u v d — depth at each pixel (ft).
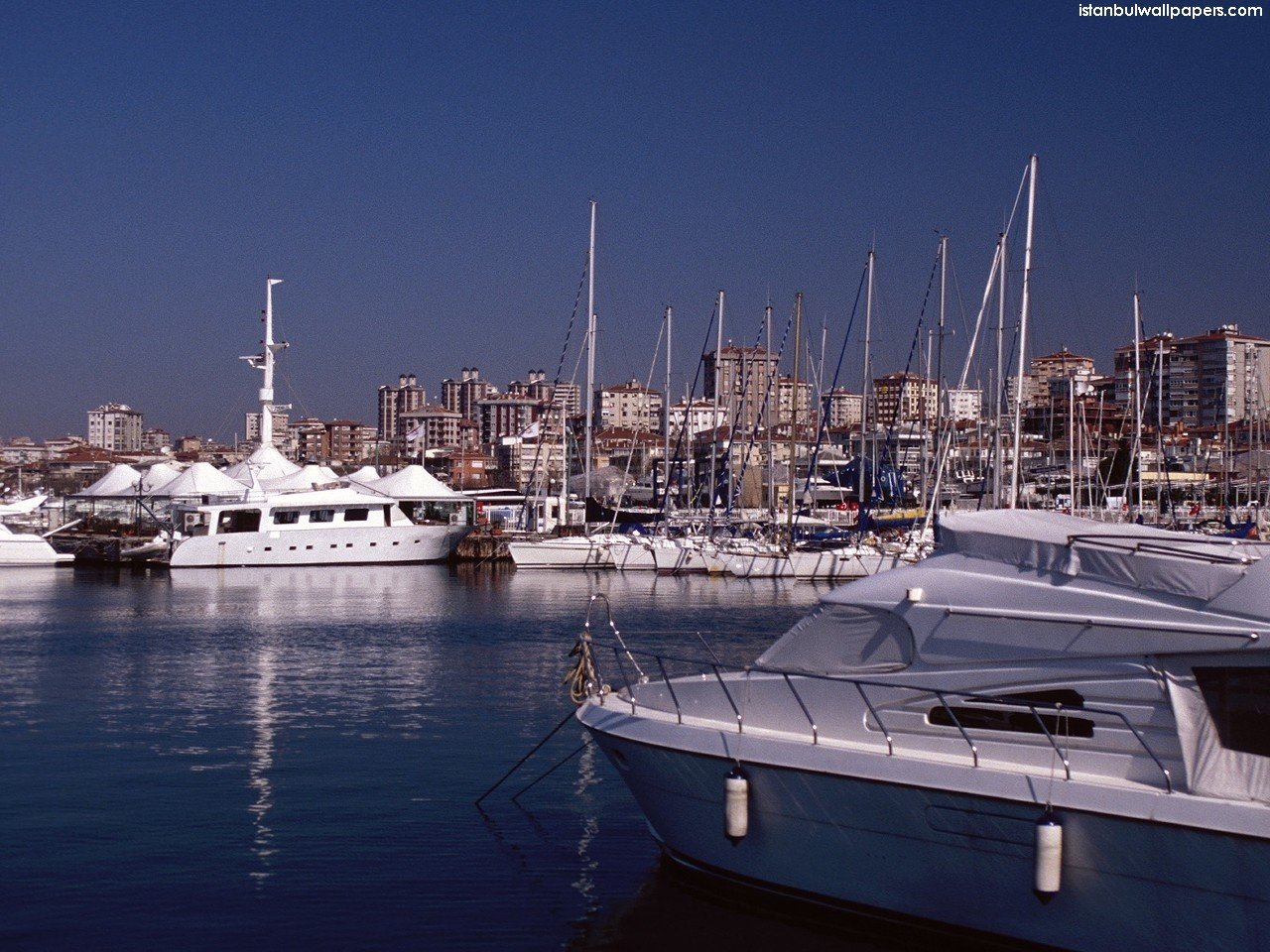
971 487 308.60
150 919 51.83
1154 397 632.79
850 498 355.56
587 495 271.90
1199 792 39.63
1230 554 42.83
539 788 72.33
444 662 124.57
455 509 299.99
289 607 184.75
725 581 230.48
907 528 258.78
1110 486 297.94
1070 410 285.43
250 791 71.97
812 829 46.93
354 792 71.56
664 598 197.26
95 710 98.48
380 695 104.68
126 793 71.56
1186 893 38.58
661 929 49.90
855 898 46.44
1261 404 353.10
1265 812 37.37
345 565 267.18
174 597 202.28
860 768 44.86
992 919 42.98
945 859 43.62
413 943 49.39
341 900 53.83
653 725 52.19
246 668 121.19
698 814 51.16
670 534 266.98
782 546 235.40
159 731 89.81
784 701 49.39
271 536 262.47
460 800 69.77
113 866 58.49
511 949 48.70
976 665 44.65
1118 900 39.91
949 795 42.68
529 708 98.22
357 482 297.94
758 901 49.85
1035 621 43.60
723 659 122.93
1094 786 40.34
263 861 59.16
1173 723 40.55
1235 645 39.42
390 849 60.85
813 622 49.06
